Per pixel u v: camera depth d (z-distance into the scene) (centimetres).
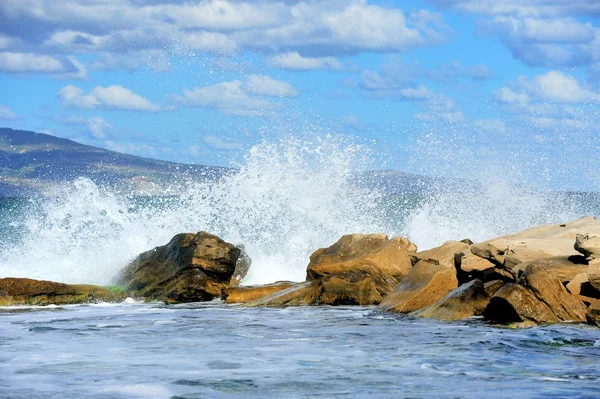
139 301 3562
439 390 1711
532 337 2331
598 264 2694
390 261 3434
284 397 1659
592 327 2469
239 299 3494
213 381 1802
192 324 2761
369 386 1752
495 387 1733
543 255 2973
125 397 1658
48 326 2712
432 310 2858
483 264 3112
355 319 2841
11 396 1662
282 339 2408
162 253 3728
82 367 1962
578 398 1628
